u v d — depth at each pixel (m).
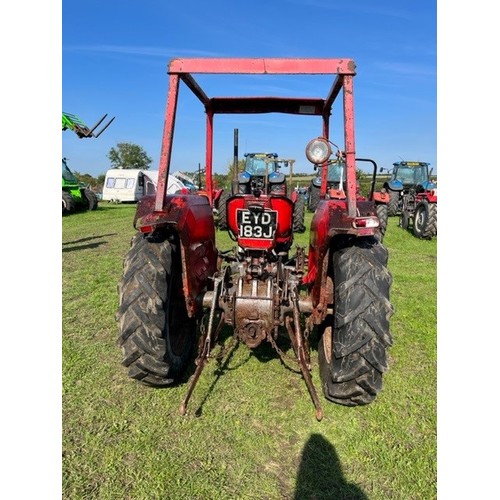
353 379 2.22
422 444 2.14
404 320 3.88
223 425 2.25
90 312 3.92
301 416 2.34
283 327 3.49
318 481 1.89
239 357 3.00
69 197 13.83
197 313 2.66
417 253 7.62
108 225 11.22
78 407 2.39
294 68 2.14
